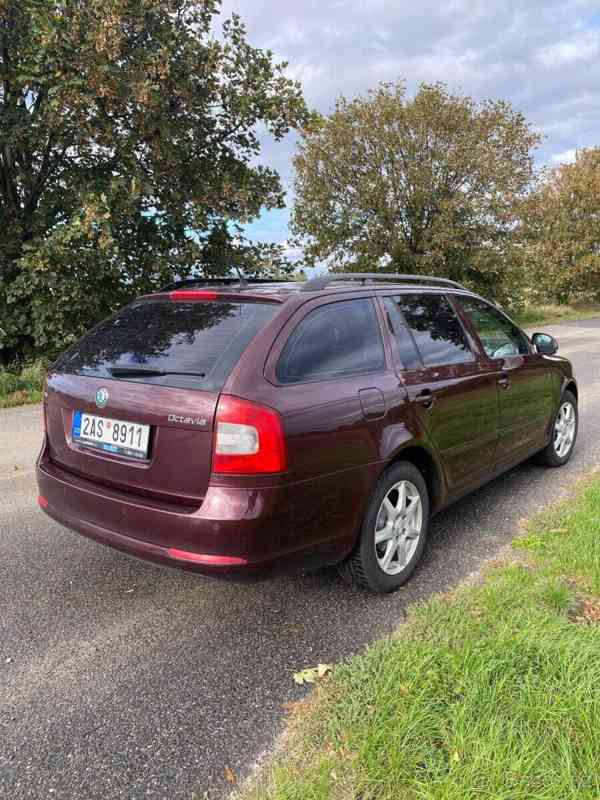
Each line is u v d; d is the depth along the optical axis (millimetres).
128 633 3145
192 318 3289
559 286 39281
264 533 2770
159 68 11391
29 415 9156
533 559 3793
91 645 3037
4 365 12844
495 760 2035
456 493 4117
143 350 3223
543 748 2092
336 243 25266
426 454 3736
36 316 12273
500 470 4723
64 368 3551
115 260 12383
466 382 4098
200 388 2838
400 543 3566
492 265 24109
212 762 2260
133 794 2131
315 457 2934
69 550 4184
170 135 12523
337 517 3090
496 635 2727
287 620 3252
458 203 23375
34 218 12617
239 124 14117
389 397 3416
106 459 3143
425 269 24250
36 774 2227
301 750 2264
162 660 2908
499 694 2344
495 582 3383
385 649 2742
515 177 23703
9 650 3000
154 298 3672
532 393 5078
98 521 3146
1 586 3658
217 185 13664
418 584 3604
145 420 2963
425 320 4070
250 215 13578
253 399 2764
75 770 2242
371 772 2062
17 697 2648
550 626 2783
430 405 3711
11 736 2416
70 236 11289
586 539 3838
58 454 3510
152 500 2957
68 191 12688
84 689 2697
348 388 3201
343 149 24062
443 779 1987
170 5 11883
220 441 2738
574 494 5031
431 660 2572
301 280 3988
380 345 3598
